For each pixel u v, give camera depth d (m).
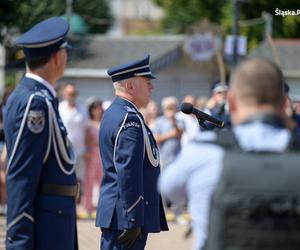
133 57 55.00
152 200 11.73
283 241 6.05
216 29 41.84
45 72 9.45
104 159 11.62
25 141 9.08
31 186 9.09
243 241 6.09
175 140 23.59
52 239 9.30
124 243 11.38
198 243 6.46
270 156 6.23
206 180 6.41
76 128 23.05
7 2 43.75
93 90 52.19
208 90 49.31
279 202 6.06
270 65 6.48
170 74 49.47
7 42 44.81
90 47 55.28
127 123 11.45
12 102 9.28
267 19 50.31
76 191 9.67
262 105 6.45
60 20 9.61
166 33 78.75
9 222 9.12
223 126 10.44
